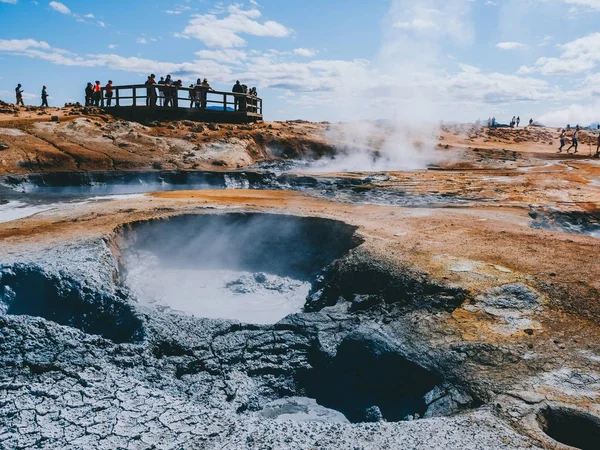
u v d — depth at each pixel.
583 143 44.41
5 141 20.72
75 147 21.45
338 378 7.15
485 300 7.66
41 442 4.72
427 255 9.54
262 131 27.42
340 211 13.62
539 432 4.80
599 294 7.59
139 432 4.93
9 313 7.96
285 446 4.64
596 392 5.46
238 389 6.87
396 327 7.34
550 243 10.23
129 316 7.82
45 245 9.75
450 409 5.65
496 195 16.48
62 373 6.01
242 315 9.64
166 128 25.20
